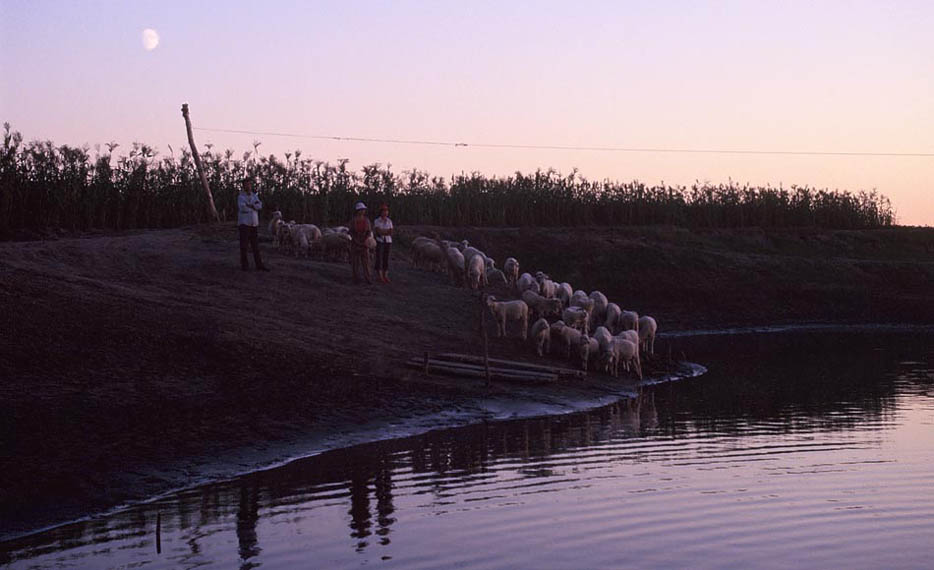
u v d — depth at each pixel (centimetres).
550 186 5531
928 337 3978
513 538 1174
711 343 3741
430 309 2783
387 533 1190
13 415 1523
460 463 1568
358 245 2862
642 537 1185
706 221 5831
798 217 6056
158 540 1139
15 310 1920
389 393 1997
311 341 2206
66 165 3756
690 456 1631
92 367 1769
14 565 1070
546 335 2545
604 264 4681
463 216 5059
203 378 1852
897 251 5725
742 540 1173
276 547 1137
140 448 1507
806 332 4231
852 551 1136
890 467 1549
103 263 2633
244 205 2759
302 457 1595
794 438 1792
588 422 1961
